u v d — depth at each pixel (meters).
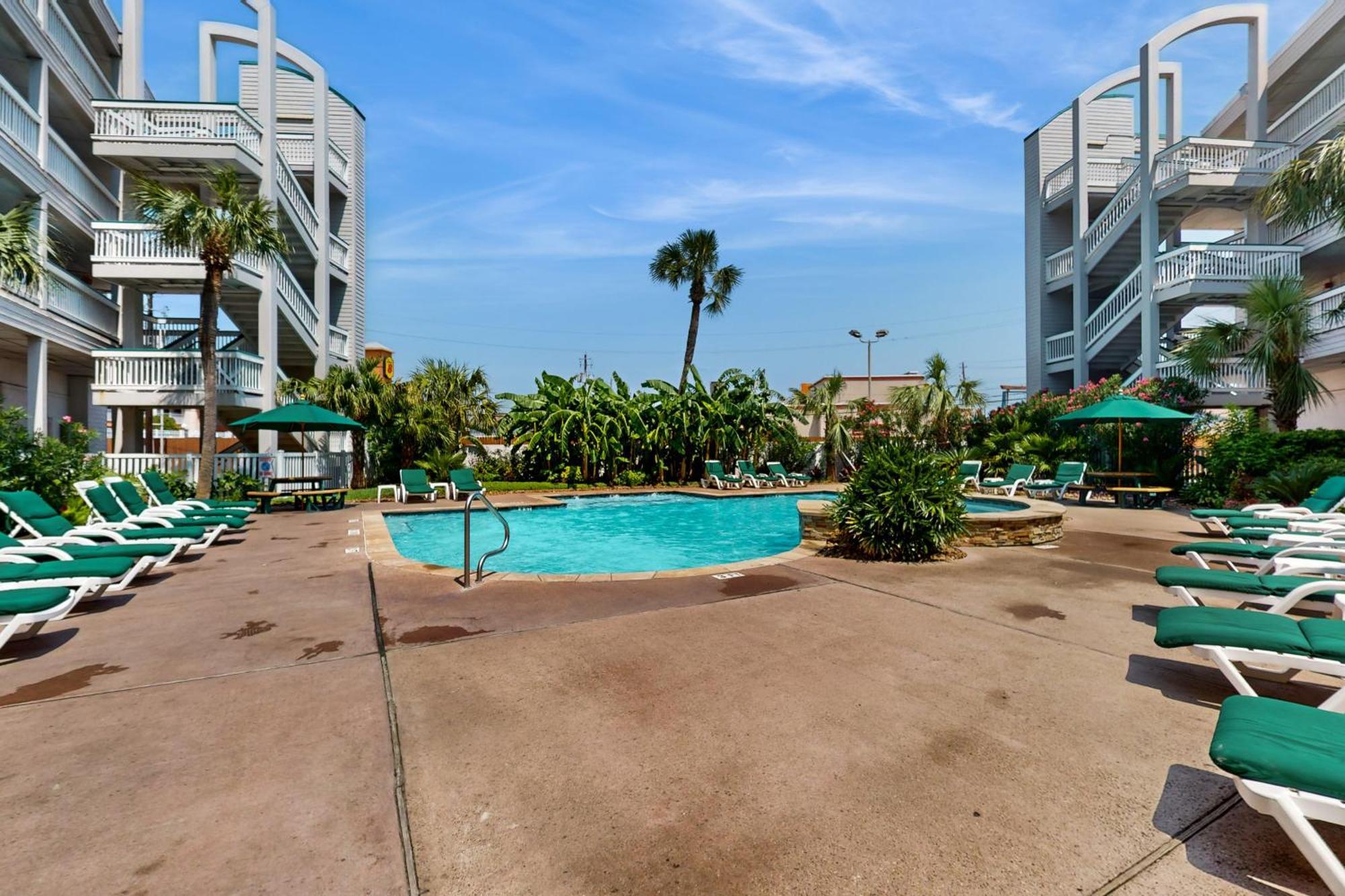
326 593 5.74
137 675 3.71
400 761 2.69
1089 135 23.88
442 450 18.81
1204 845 2.12
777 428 22.19
